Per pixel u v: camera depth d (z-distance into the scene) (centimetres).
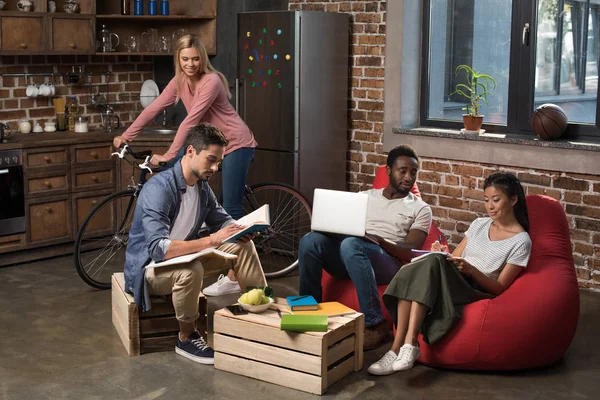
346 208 371
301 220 534
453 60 544
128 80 647
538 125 487
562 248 369
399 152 393
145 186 362
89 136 560
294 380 332
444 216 539
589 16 482
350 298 396
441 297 346
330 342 329
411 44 547
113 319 412
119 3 627
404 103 551
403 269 347
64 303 448
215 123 470
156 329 372
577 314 359
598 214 471
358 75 570
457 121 545
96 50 595
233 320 345
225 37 615
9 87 574
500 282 353
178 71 455
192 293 352
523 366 350
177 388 334
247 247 375
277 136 555
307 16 537
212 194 382
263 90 557
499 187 356
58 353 373
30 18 542
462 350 344
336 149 573
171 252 348
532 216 378
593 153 464
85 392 330
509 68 518
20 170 523
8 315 427
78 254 469
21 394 328
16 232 527
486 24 525
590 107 488
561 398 327
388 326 381
